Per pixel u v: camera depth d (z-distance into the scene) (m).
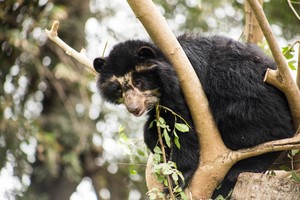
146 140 11.26
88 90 23.50
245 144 10.84
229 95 10.89
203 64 10.99
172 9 24.19
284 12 22.66
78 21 22.91
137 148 11.36
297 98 9.99
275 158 10.84
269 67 11.00
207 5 23.83
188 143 10.77
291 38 23.33
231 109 10.84
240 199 9.30
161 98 11.08
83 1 23.30
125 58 11.20
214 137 9.80
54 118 23.66
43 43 21.81
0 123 21.23
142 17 9.58
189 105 9.82
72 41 22.75
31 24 20.30
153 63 11.02
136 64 11.13
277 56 9.23
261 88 10.83
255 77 10.89
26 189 22.84
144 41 11.35
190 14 24.12
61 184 25.55
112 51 11.44
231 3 24.19
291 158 10.36
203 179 9.83
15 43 20.05
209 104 10.88
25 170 22.03
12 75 21.64
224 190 10.81
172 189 10.05
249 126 10.81
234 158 9.74
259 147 9.74
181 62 9.73
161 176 9.71
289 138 10.20
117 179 25.59
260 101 10.79
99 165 25.75
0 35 20.23
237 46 11.25
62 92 23.20
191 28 23.86
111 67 11.32
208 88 10.97
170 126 10.89
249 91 10.84
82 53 11.57
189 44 11.16
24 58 21.56
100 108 23.42
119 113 23.62
